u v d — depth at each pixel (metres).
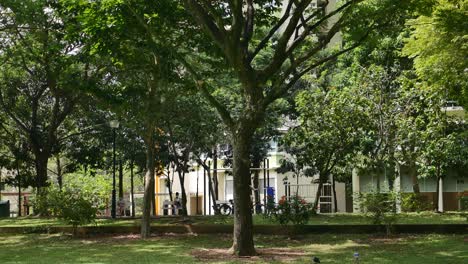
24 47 17.67
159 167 24.52
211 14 11.85
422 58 14.84
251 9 11.87
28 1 15.44
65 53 17.22
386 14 11.79
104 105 14.88
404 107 18.95
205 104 19.36
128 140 23.02
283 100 22.59
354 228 14.95
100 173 33.34
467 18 12.14
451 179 26.81
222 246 12.95
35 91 22.91
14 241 14.91
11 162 25.50
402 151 19.39
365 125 18.59
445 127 19.03
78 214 15.45
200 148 23.09
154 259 10.95
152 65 13.66
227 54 10.83
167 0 12.14
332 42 25.80
